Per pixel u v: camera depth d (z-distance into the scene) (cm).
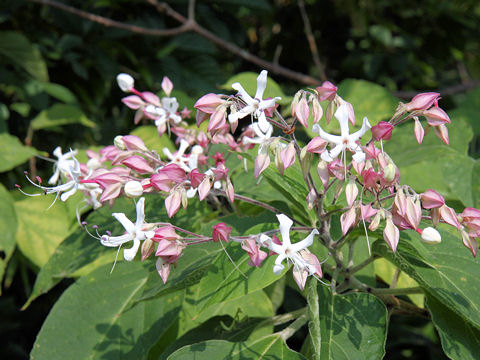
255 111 24
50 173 63
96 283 36
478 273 27
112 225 35
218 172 25
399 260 27
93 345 33
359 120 44
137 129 43
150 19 63
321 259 31
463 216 24
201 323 36
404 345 60
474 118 57
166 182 25
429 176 45
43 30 62
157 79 63
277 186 30
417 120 25
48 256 45
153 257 32
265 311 38
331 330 26
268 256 26
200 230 32
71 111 54
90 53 61
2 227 41
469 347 26
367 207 24
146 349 33
